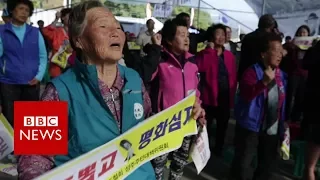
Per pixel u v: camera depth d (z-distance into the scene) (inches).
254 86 151.2
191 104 79.0
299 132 211.9
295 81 248.5
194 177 195.9
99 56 64.7
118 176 63.6
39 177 53.8
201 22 579.2
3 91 176.1
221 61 227.5
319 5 538.6
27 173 60.3
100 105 64.5
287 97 219.1
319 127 148.9
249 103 155.8
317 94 149.9
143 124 67.1
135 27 550.0
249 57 228.2
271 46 149.9
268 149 158.7
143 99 74.0
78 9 66.4
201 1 584.1
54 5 590.6
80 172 58.2
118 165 63.7
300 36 301.7
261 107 154.6
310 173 154.5
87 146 62.9
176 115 75.1
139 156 67.6
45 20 589.9
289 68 251.3
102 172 61.2
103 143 63.8
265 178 162.7
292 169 217.9
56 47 235.3
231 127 308.2
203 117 93.0
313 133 150.8
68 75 65.3
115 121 65.4
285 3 589.6
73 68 66.4
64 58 232.4
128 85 68.8
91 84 63.5
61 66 231.8
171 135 74.6
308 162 154.9
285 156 157.3
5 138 107.3
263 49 151.9
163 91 139.7
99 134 63.7
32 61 180.4
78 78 64.8
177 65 139.8
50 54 238.5
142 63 134.4
